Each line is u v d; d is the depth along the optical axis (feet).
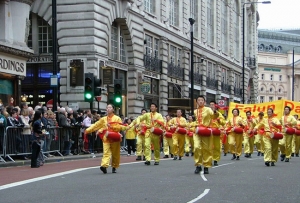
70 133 78.54
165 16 144.77
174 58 153.07
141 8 126.62
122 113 120.26
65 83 103.60
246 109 102.63
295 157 84.28
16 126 63.52
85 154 82.17
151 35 135.44
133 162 69.41
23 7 88.38
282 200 32.71
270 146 61.21
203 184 40.93
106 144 51.70
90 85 84.17
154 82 138.10
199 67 175.73
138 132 73.61
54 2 75.10
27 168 58.39
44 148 69.82
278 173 50.67
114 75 114.62
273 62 415.64
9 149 62.49
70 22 103.86
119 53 118.52
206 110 50.75
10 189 39.70
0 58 81.10
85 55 102.99
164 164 65.00
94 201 32.86
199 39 174.40
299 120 91.91
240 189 37.83
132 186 40.14
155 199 33.24
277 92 416.05
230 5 214.28
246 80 236.43
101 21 106.11
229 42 212.64
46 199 34.14
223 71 205.26
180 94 155.43
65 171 54.13
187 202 31.83
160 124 64.34
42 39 108.06
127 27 118.93
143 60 128.26
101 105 103.81
